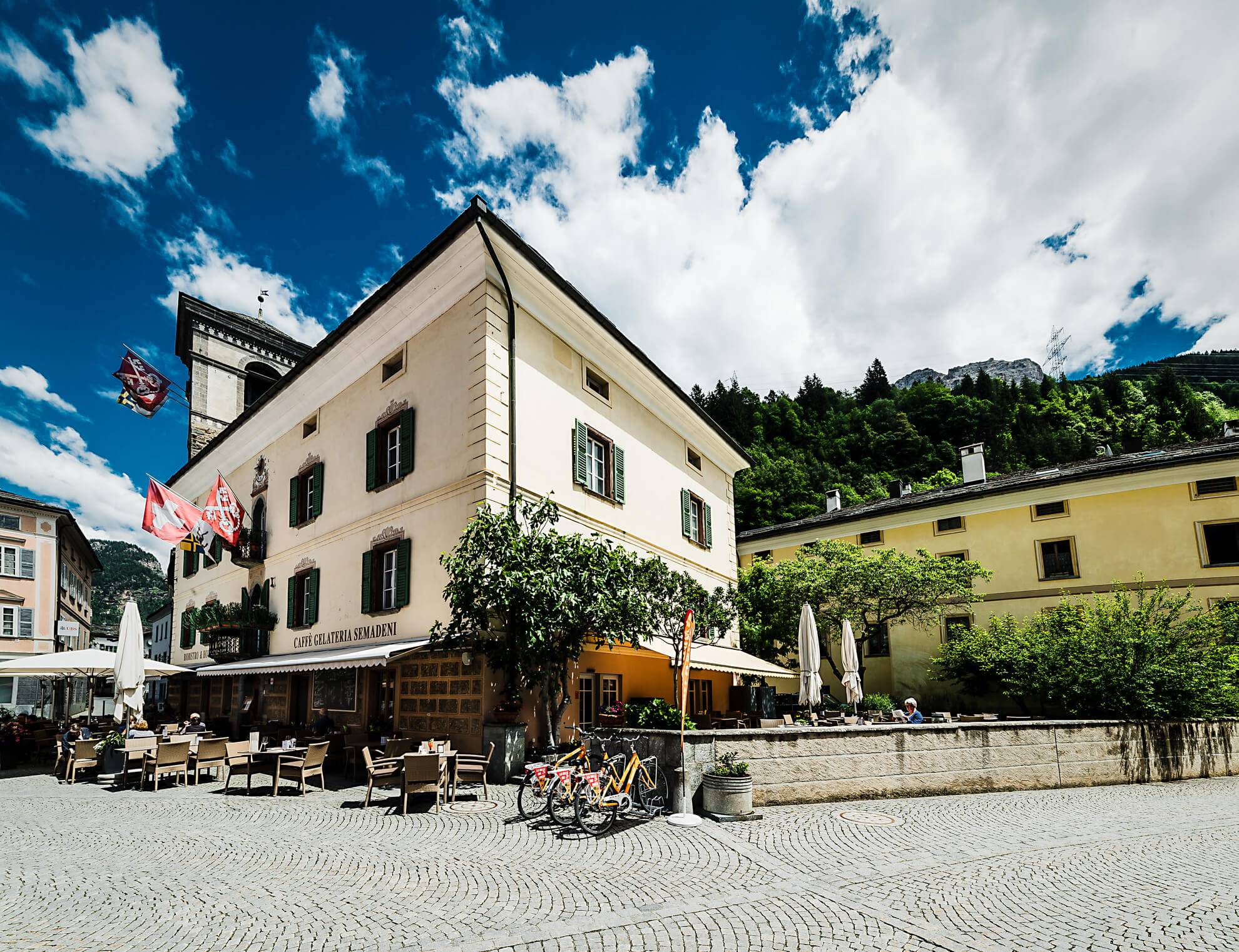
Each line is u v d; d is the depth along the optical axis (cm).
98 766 1473
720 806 961
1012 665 1967
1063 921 587
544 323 1611
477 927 572
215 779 1368
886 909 612
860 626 2578
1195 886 680
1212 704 1675
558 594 1159
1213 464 2478
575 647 1247
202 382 2964
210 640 2177
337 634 1720
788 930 566
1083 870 735
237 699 2217
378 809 1022
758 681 2477
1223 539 2462
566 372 1675
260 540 2152
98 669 1970
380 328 1689
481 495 1360
